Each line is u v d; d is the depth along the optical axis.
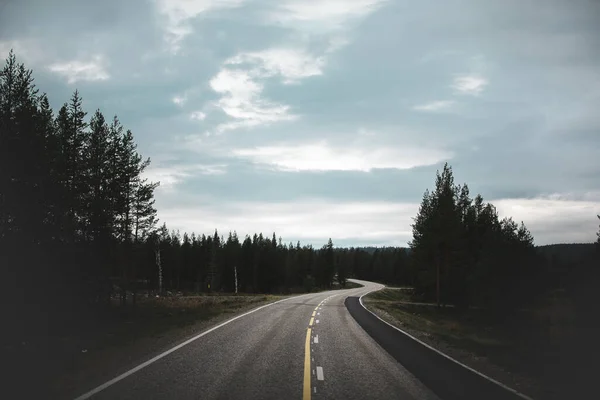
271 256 121.12
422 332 21.34
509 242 36.72
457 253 48.75
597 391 10.17
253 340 15.74
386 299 62.31
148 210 39.28
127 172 35.28
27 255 19.22
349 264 193.38
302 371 10.50
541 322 31.45
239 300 46.25
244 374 9.95
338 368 11.04
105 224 29.23
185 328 19.78
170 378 9.41
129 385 8.75
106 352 13.14
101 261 27.20
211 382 9.09
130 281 40.41
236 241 130.75
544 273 36.03
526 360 14.77
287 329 19.52
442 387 9.36
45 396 7.91
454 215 48.22
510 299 35.41
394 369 11.16
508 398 8.74
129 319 25.53
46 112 23.64
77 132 28.59
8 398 7.79
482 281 37.41
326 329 19.95
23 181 20.12
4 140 19.55
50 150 21.67
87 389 8.41
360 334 18.56
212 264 108.25
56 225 21.36
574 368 13.42
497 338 24.58
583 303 28.83
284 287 126.94
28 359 11.88
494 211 56.91
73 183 26.33
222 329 19.19
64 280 21.44
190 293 76.75
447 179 52.44
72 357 12.24
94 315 24.58
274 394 8.27
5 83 20.91
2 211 19.30
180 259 112.69
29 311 19.06
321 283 135.25
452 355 14.30
